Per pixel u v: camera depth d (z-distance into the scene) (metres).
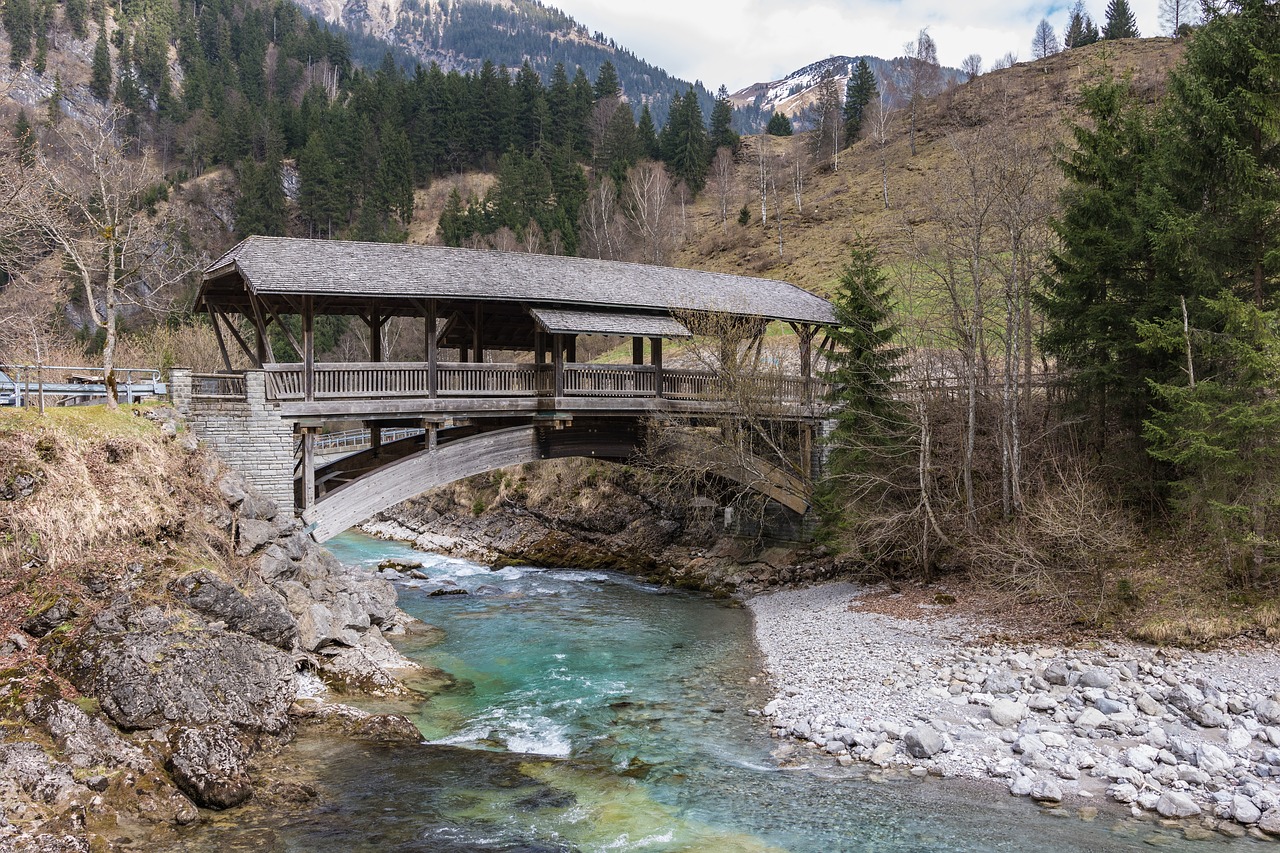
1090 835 11.87
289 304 25.08
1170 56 82.88
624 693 19.19
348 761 14.28
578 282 28.81
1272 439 18.97
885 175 80.75
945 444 30.11
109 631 13.73
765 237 82.12
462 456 26.64
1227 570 20.55
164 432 19.64
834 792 13.55
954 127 89.50
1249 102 20.31
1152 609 20.44
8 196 25.25
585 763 14.82
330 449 46.62
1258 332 18.50
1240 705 15.91
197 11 177.00
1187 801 12.51
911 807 12.94
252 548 19.50
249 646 15.52
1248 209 19.92
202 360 42.47
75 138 27.06
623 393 29.03
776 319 32.28
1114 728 15.49
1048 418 28.31
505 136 131.25
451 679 20.02
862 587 28.64
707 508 38.06
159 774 12.07
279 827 11.78
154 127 131.38
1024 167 29.02
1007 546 24.22
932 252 31.03
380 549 42.44
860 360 29.03
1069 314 25.09
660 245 89.19
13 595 14.30
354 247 25.39
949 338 29.88
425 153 128.62
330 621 18.72
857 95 115.69
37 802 10.77
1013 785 13.45
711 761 14.98
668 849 11.61
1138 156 24.73
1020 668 18.94
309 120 126.00
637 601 30.16
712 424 32.25
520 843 11.67
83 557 15.41
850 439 29.20
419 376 25.02
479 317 28.16
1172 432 20.95
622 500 40.50
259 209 107.38
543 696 18.91
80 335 56.12
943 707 17.02
